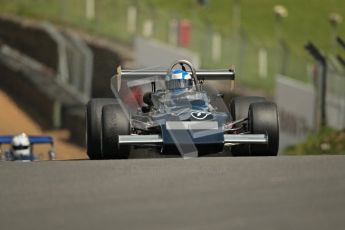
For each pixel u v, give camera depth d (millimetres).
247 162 29203
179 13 175875
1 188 23109
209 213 17406
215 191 20969
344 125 111500
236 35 166625
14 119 139625
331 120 112875
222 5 193000
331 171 25422
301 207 18094
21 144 64312
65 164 30125
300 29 184250
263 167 26953
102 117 35625
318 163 28266
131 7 161125
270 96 137375
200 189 21422
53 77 149625
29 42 156125
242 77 142750
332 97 113750
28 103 145500
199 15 179500
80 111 140750
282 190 20938
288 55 151500
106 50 144250
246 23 183000
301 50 161375
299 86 118500
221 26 174500
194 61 133125
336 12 198625
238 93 137375
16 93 148125
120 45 145250
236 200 19281
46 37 153625
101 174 25875
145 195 20516
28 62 153750
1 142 65688
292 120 118875
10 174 26844
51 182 24094
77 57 146750
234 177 24047
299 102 118312
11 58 155250
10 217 17812
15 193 21938
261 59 150250
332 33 183750
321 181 22766
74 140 136250
